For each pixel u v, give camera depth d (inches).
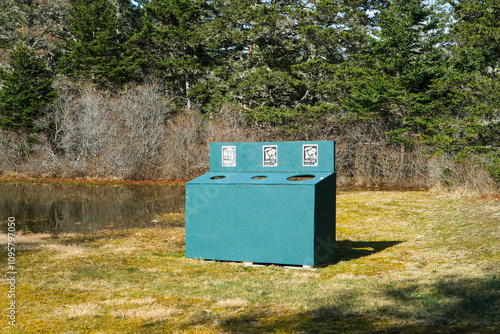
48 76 1781.5
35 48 1884.8
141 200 860.6
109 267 333.7
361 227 526.9
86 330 201.0
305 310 224.7
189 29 1610.5
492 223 444.1
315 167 351.3
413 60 1071.0
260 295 253.8
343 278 292.8
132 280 293.0
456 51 1015.0
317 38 1375.5
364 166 1158.3
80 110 1513.3
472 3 1015.0
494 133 760.3
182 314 222.8
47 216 673.0
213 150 377.1
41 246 425.4
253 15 1494.8
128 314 220.8
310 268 323.0
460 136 892.0
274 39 1526.8
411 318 204.4
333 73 1320.1
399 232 482.0
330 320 208.5
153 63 1743.4
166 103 1496.1
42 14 2050.9
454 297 230.5
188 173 1298.0
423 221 535.8
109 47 1648.6
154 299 249.8
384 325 197.6
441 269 301.0
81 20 1686.8
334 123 1230.9
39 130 1535.4
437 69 1004.6
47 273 313.4
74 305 237.5
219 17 1669.5
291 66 1405.0
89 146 1365.7
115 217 660.7
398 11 1111.6
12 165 1485.0
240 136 1277.1
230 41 1606.8
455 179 821.2
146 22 1615.4
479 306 212.8
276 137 1300.4
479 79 847.7
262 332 195.3
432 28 1106.7
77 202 834.2
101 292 264.4
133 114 1366.9
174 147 1307.8
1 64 1847.9
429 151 1048.2
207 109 1464.1
